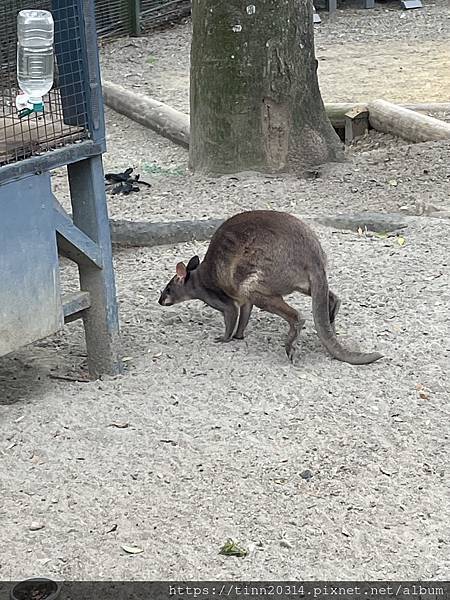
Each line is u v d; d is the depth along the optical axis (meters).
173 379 3.70
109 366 3.76
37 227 3.52
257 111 5.50
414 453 3.30
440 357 3.75
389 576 2.91
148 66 8.61
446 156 5.58
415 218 4.77
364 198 5.16
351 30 9.74
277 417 3.47
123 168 5.88
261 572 2.92
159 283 4.39
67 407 3.56
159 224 4.82
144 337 3.99
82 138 3.60
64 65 3.58
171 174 5.71
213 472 3.25
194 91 5.62
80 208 3.69
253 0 5.38
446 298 4.10
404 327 3.93
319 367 3.72
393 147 5.88
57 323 3.62
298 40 5.47
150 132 6.52
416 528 3.04
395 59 8.45
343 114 6.35
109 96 7.06
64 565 2.96
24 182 3.46
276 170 5.55
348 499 3.14
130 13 9.75
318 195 5.22
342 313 4.04
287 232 3.74
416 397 3.55
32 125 3.62
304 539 3.02
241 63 5.45
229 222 3.85
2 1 3.70
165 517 3.09
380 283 4.24
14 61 3.71
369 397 3.55
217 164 5.58
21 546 3.02
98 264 3.69
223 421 3.46
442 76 7.75
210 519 3.08
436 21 9.95
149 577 2.92
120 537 3.04
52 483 3.23
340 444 3.34
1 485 3.23
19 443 3.40
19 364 3.91
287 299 4.20
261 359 3.80
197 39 5.54
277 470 3.25
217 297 3.90
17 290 3.50
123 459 3.32
